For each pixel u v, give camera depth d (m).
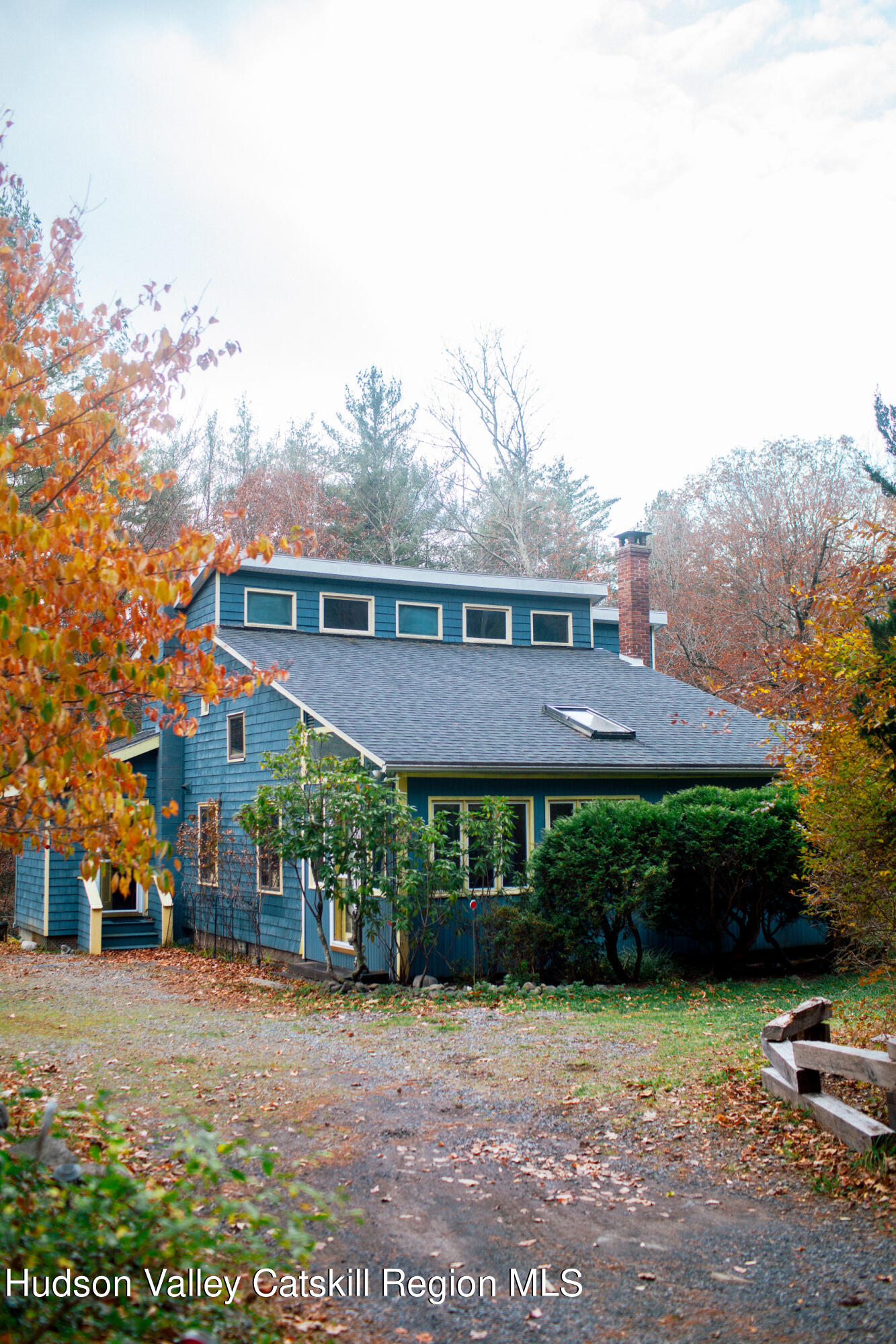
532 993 13.03
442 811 14.52
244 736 18.39
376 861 13.81
